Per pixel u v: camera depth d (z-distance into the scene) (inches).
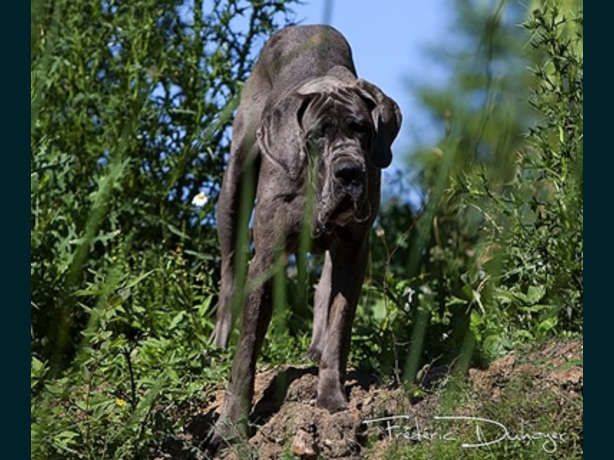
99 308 206.8
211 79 399.2
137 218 381.7
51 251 343.6
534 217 307.0
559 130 280.5
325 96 264.4
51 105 387.5
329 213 255.4
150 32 395.2
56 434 238.8
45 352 313.6
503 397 248.1
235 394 264.8
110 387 269.0
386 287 320.8
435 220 378.6
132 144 378.3
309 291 376.8
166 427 258.2
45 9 373.7
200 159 398.6
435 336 300.5
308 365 300.8
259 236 274.1
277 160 268.7
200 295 366.6
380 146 267.0
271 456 254.1
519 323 294.4
